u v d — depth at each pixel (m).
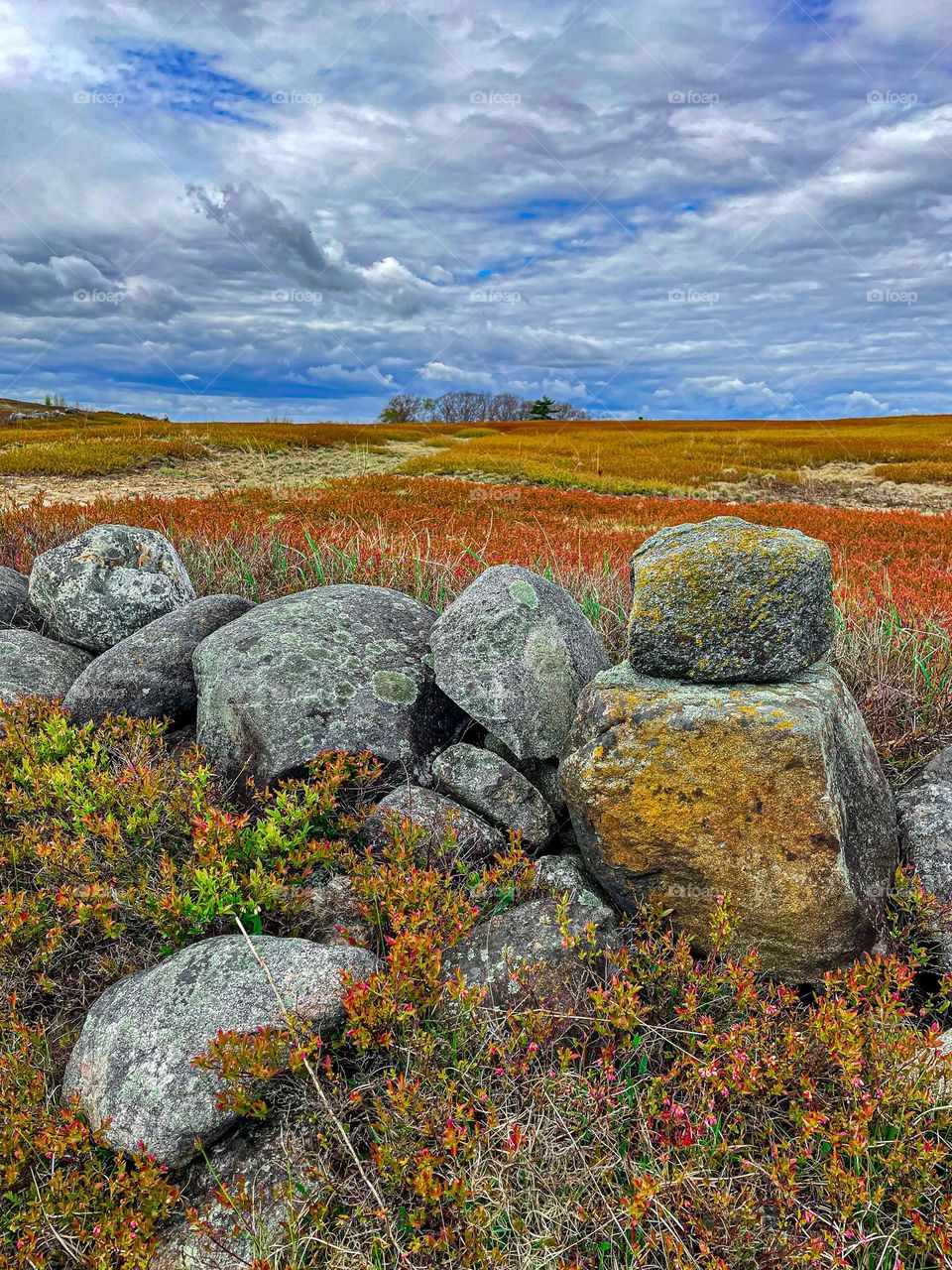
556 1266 1.94
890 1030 2.43
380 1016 2.37
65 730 3.89
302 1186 2.14
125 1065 2.36
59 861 3.09
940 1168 2.22
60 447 22.17
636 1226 1.99
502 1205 2.03
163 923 2.87
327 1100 2.28
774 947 2.83
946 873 3.13
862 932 2.82
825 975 2.61
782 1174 2.04
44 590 5.29
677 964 2.67
